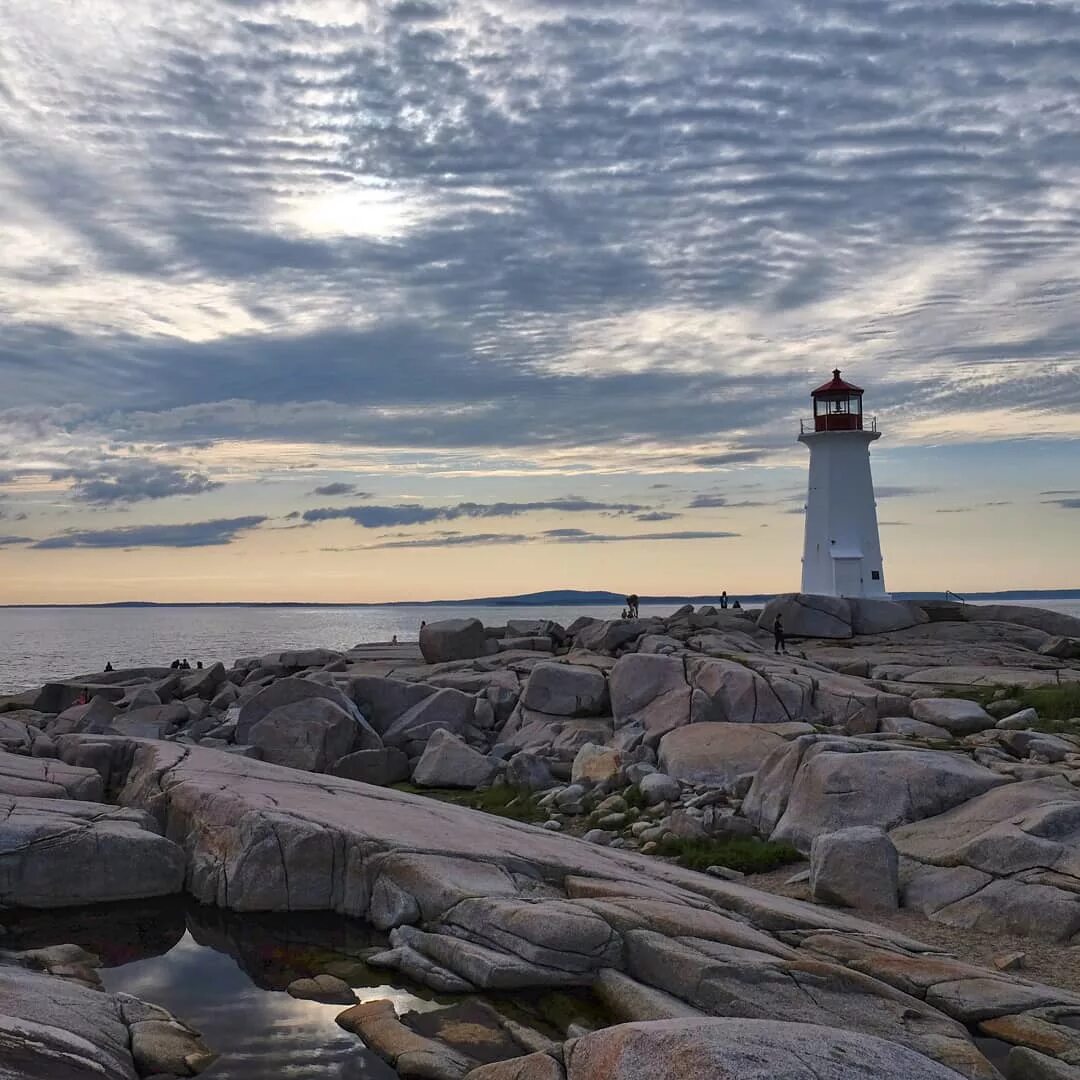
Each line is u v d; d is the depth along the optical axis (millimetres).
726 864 15719
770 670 27672
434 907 12328
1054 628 39938
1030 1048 9117
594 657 32719
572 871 13297
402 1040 9469
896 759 16609
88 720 28766
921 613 40031
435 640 36906
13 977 9875
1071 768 17688
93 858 13766
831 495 47406
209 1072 9070
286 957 12031
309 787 16703
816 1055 6688
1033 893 12625
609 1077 6918
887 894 13430
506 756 24750
